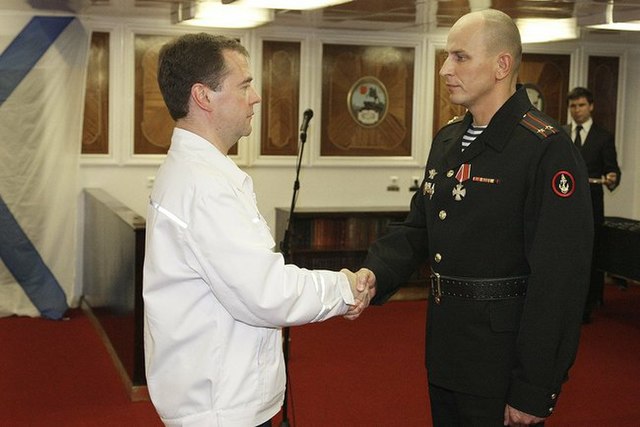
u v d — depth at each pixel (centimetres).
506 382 243
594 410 487
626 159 862
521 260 243
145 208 739
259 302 204
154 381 218
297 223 757
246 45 749
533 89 825
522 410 234
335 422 462
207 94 214
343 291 223
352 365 571
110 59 718
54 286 683
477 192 245
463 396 250
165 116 737
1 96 661
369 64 784
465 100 246
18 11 655
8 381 526
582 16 616
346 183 791
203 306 212
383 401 498
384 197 802
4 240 673
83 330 649
